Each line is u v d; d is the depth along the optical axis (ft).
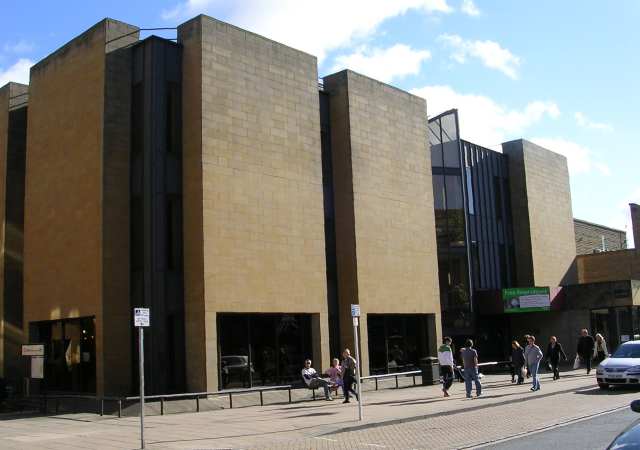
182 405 64.54
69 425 54.29
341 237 89.04
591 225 169.07
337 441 43.27
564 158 142.20
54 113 82.17
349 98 90.58
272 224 77.56
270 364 76.54
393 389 82.12
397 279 93.30
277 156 79.56
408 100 101.24
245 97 77.00
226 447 41.47
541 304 111.96
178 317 70.95
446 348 69.72
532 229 126.41
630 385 68.69
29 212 84.74
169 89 74.69
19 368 86.28
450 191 112.88
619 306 111.65
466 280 110.73
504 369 112.88
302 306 79.51
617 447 19.49
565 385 75.87
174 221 72.79
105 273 70.90
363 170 90.79
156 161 72.08
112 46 75.10
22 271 88.99
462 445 39.32
